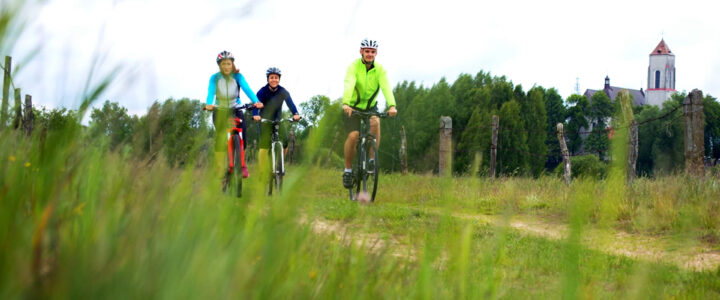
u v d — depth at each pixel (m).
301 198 0.63
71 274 0.47
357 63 7.58
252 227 0.62
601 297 0.94
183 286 0.53
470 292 0.77
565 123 97.06
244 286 0.57
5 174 0.57
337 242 0.94
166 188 0.63
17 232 0.49
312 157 0.62
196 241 0.58
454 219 0.77
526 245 2.59
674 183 7.77
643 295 0.58
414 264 0.89
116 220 0.58
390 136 54.25
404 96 56.34
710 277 3.46
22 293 0.45
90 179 0.63
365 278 0.91
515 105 64.81
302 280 0.72
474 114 62.50
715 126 9.28
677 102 37.81
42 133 0.60
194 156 0.67
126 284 0.50
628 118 0.57
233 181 0.68
